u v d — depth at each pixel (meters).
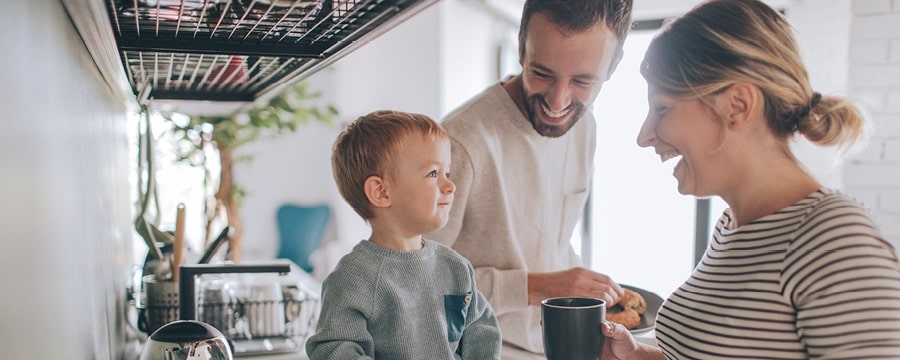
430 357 1.11
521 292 1.35
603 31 1.24
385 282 1.09
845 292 0.72
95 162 1.07
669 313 0.93
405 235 1.13
